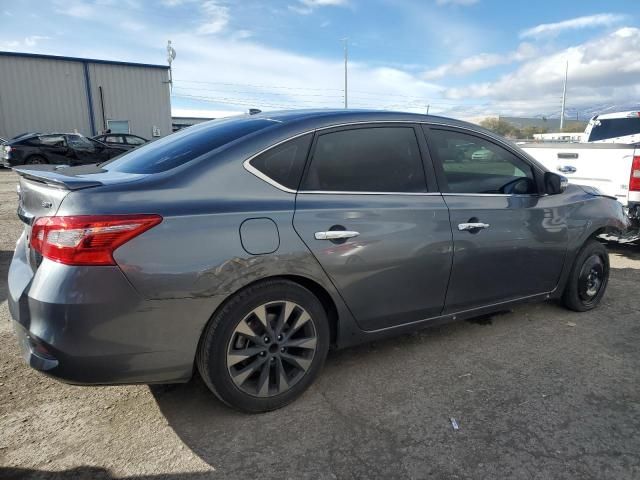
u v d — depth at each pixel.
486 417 2.70
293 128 2.78
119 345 2.23
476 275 3.36
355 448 2.42
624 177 5.77
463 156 3.41
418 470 2.27
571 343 3.66
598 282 4.32
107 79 26.27
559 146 6.62
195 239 2.32
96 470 2.26
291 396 2.76
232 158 2.57
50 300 2.13
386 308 3.01
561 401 2.86
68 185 2.23
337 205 2.76
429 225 3.07
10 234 7.14
